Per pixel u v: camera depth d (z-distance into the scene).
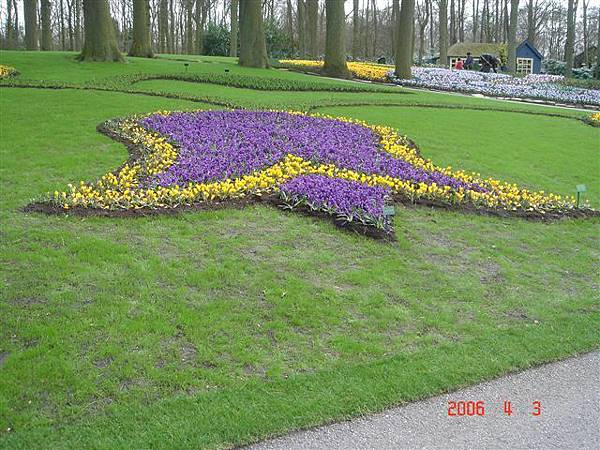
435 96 20.27
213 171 8.21
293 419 3.68
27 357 4.11
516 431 3.73
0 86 15.08
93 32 21.56
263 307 5.01
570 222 7.94
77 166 8.68
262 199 7.41
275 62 29.58
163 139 10.19
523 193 8.82
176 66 22.64
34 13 31.95
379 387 4.04
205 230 6.46
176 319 4.71
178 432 3.49
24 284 5.07
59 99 13.73
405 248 6.46
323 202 7.16
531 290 5.82
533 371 4.41
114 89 15.76
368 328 4.84
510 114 16.95
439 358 4.45
